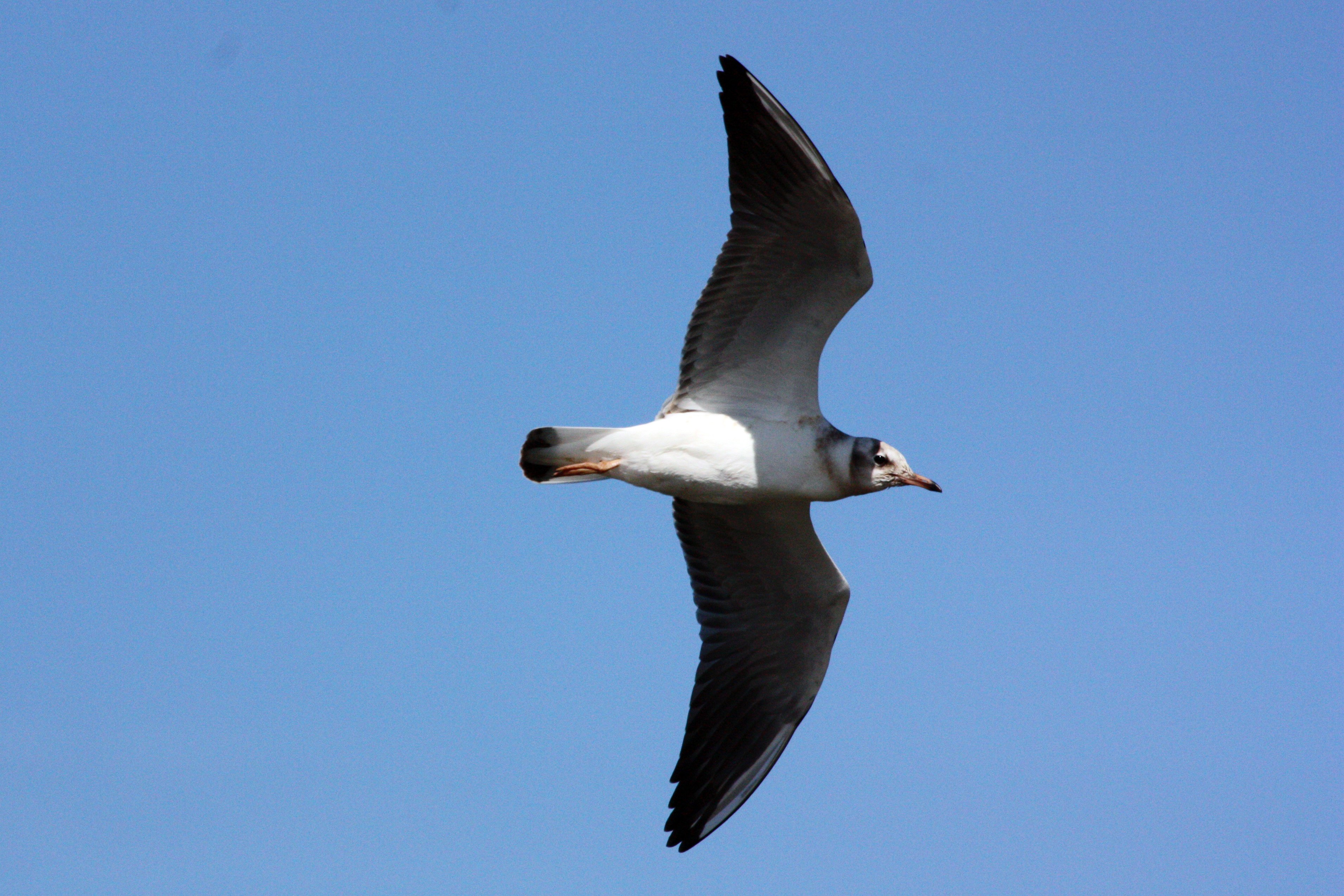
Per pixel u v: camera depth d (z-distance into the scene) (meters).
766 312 13.84
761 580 15.85
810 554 15.32
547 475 14.47
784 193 13.09
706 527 15.84
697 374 14.30
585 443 14.36
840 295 13.52
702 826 15.50
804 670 16.02
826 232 13.08
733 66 13.09
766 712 16.02
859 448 14.23
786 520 14.98
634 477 14.30
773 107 12.80
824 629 15.91
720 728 15.91
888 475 14.37
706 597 16.14
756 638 16.09
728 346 14.11
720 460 14.09
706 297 13.87
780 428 14.17
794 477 14.20
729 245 13.59
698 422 14.16
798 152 12.74
